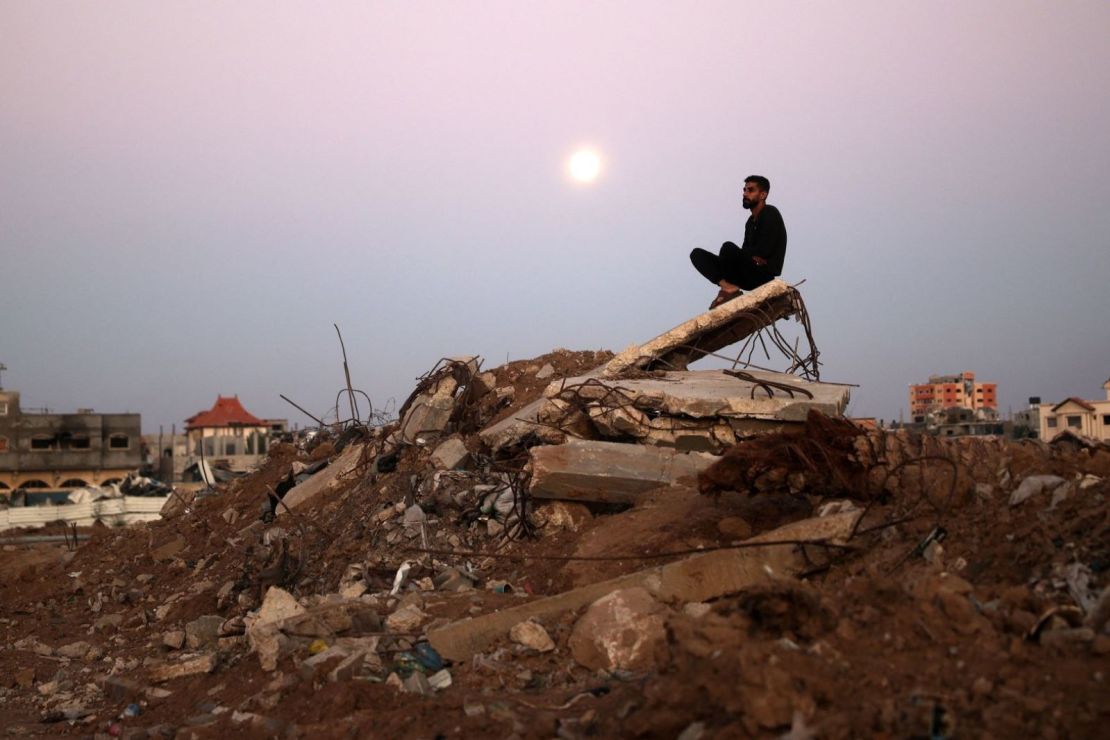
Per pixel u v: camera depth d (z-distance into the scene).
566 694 5.46
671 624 4.64
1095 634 4.12
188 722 6.17
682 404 9.09
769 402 8.93
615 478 8.43
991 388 77.88
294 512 11.80
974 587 4.92
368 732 5.29
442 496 9.83
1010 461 6.63
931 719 3.66
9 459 66.62
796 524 6.26
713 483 6.96
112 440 69.94
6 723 7.27
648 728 4.13
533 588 7.61
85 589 12.09
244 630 7.85
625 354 11.35
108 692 7.70
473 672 5.98
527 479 8.84
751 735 3.74
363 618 6.84
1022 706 3.70
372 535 9.72
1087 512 5.40
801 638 4.45
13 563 13.41
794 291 11.34
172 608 10.45
